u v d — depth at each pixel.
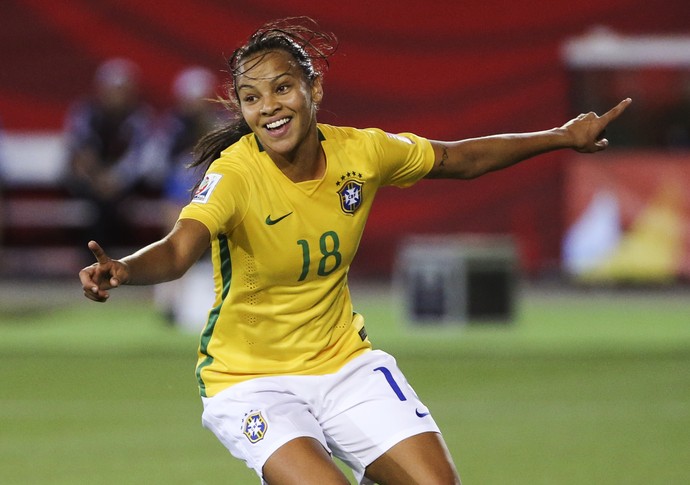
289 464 16.50
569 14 62.88
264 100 16.66
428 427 17.45
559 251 63.56
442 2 62.94
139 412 35.22
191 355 45.53
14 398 37.44
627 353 45.28
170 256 15.56
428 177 18.98
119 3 62.94
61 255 65.88
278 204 16.95
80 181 57.44
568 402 36.19
